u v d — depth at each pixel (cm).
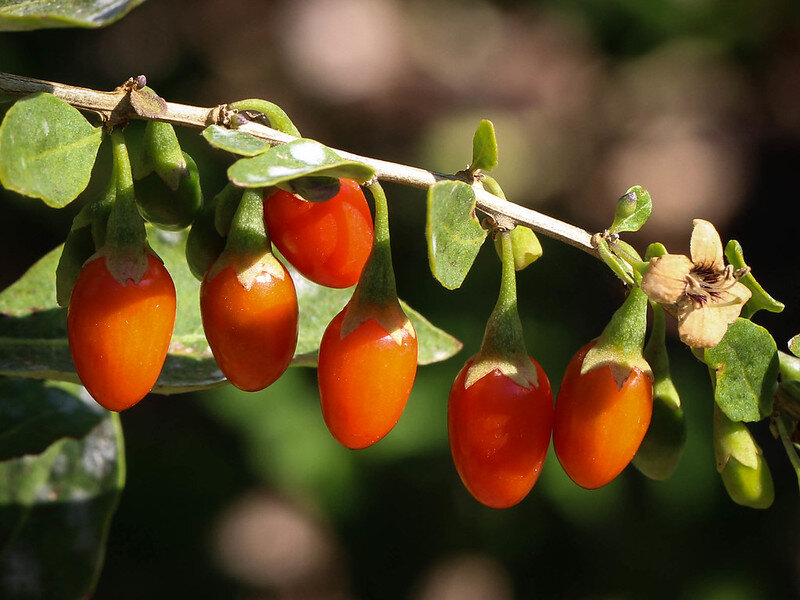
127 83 22
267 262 22
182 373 25
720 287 21
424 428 53
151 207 22
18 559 26
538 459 22
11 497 26
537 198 71
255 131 22
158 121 22
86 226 22
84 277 21
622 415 22
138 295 21
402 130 72
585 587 57
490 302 56
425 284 57
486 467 22
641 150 72
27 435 26
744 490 23
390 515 58
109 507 26
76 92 22
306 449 54
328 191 21
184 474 57
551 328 56
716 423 23
